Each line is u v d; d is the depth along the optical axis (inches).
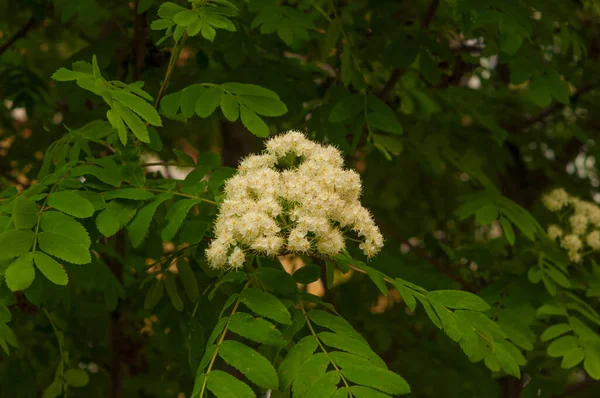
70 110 155.3
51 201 94.4
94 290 172.4
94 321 175.9
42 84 204.4
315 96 157.9
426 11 173.2
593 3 173.3
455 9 141.8
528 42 151.3
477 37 155.0
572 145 229.6
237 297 90.0
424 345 213.6
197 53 165.2
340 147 146.9
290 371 81.7
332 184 92.8
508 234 141.4
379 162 220.1
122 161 108.5
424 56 151.5
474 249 157.4
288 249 89.9
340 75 157.8
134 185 106.3
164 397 198.5
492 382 204.1
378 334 202.8
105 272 135.6
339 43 160.7
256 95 110.0
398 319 221.5
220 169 113.5
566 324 134.6
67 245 88.0
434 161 177.3
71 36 232.4
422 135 179.6
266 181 92.8
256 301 88.5
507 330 134.8
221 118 140.7
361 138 166.1
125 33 167.5
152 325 167.6
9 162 194.9
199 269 134.3
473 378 204.4
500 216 145.5
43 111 217.5
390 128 140.3
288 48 171.0
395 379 78.5
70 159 115.4
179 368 189.0
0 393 142.0
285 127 179.5
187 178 113.5
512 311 140.6
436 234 240.2
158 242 159.5
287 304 91.7
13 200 99.5
